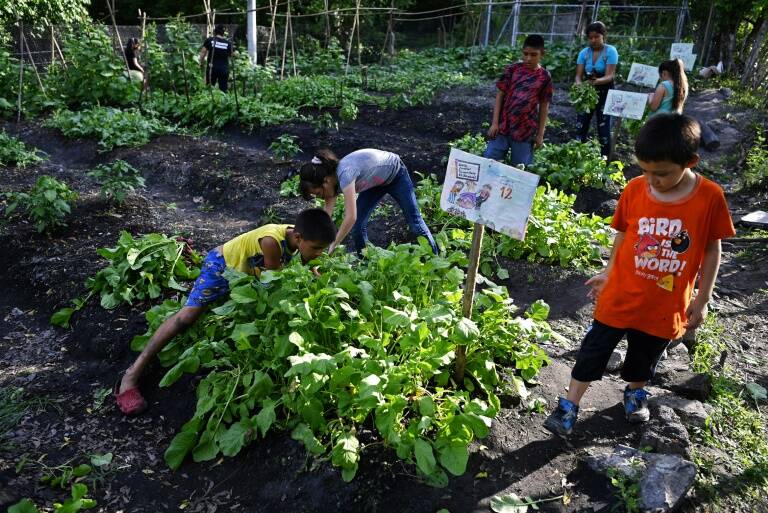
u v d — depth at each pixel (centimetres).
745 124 1034
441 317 302
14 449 320
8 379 381
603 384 373
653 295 290
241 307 345
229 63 1176
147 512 291
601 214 675
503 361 368
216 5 2106
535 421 336
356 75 1312
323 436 307
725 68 1653
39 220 562
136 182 749
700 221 278
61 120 928
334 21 2016
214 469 311
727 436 336
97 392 370
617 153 880
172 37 1112
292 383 312
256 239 354
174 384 363
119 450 327
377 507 281
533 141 640
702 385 367
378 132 973
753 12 1548
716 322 462
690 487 290
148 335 380
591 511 283
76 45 1093
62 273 487
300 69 1402
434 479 291
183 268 444
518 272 520
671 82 656
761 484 302
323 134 923
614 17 1869
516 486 295
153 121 930
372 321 337
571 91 797
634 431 333
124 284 437
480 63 1580
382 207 638
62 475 303
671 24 1797
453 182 308
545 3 1919
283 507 287
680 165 262
